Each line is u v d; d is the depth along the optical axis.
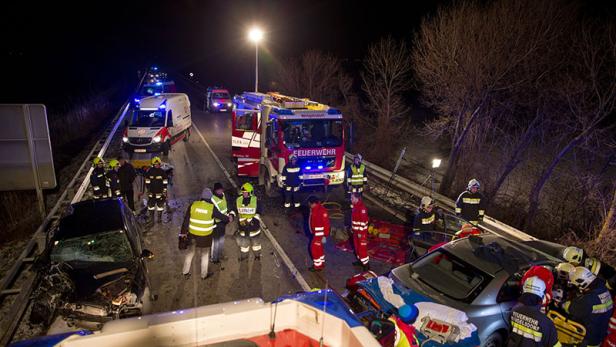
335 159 11.00
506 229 8.99
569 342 4.78
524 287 4.16
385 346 3.89
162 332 2.27
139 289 5.90
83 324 5.52
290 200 10.72
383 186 13.09
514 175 13.54
